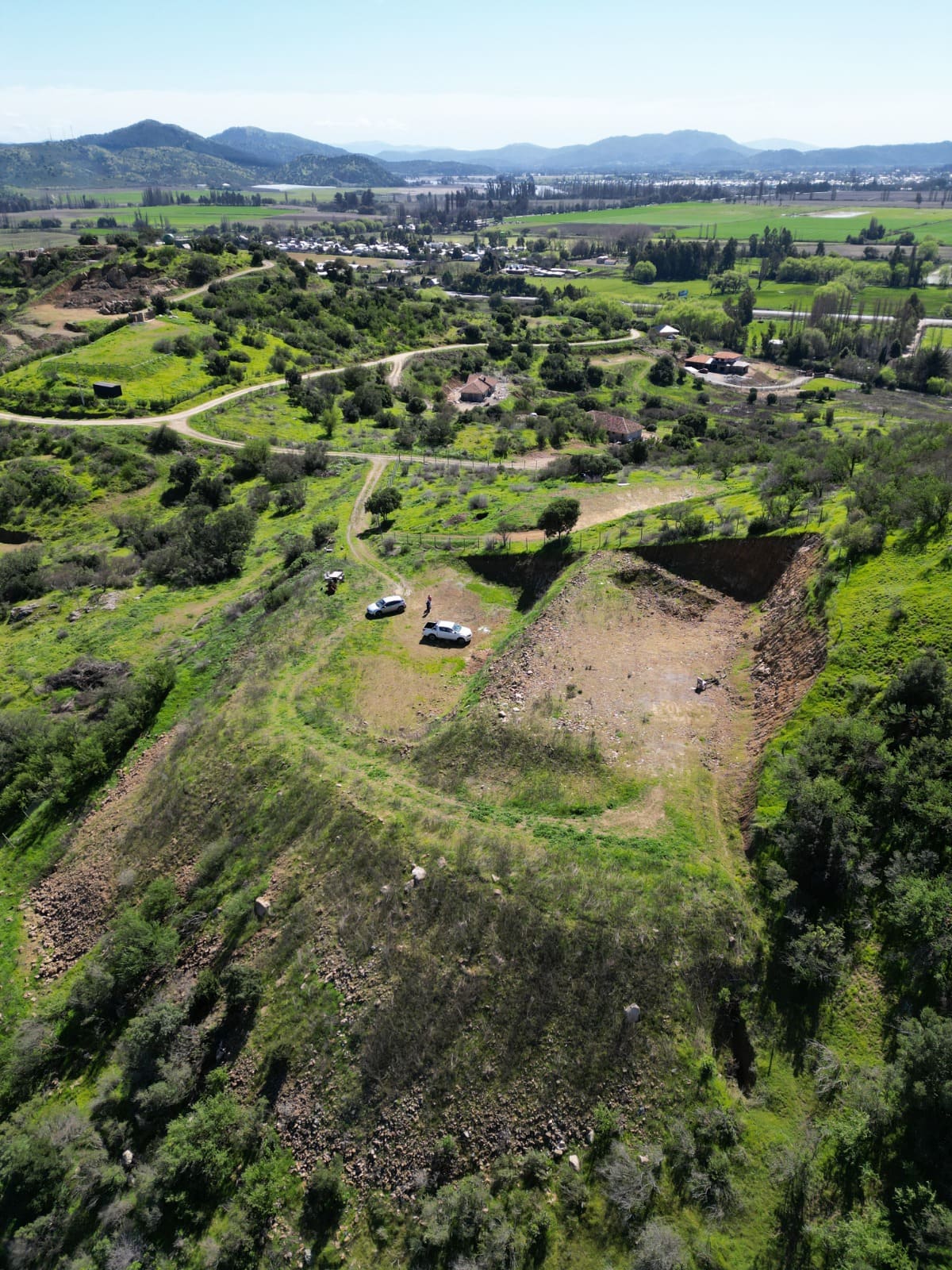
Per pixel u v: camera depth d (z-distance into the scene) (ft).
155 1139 90.94
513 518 202.39
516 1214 71.92
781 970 82.02
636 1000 81.15
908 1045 69.51
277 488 298.76
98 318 468.75
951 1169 63.98
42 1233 85.71
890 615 107.86
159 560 244.42
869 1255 61.05
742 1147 71.56
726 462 241.55
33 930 126.00
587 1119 76.28
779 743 101.60
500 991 85.30
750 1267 65.31
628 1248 68.69
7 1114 101.55
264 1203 78.74
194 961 106.22
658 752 112.16
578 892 90.17
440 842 101.81
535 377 524.11
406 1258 72.49
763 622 135.85
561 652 137.59
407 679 147.02
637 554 160.25
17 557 252.21
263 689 146.61
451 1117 79.30
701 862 91.91
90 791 146.72
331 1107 83.97
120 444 324.39
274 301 543.39
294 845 111.86
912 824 86.07
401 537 211.41
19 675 191.62
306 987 94.43
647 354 620.49
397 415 405.59
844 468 165.99
